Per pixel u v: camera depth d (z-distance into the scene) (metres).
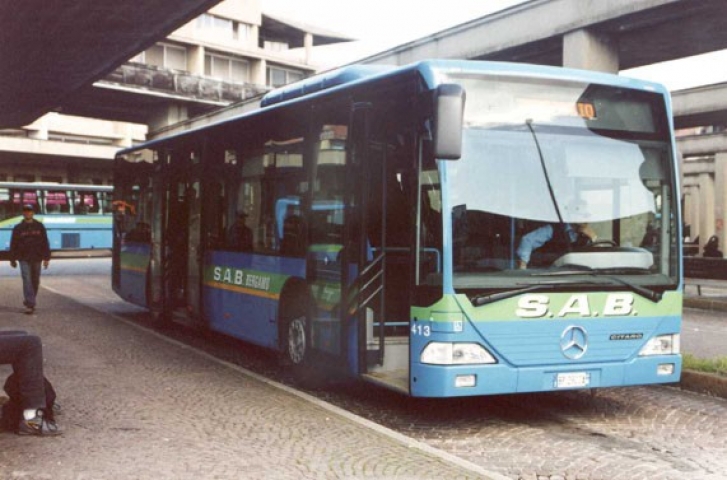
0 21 16.50
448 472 5.82
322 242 8.95
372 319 8.14
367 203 8.14
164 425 6.98
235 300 11.24
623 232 7.68
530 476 6.14
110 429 6.80
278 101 11.17
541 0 20.19
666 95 8.02
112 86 44.94
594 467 6.39
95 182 74.31
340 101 8.70
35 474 5.54
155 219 14.41
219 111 37.38
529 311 7.26
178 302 13.41
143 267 15.01
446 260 7.07
